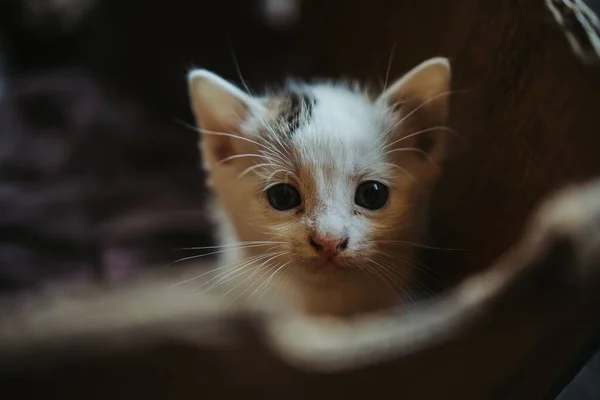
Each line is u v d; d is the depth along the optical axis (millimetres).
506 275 142
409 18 249
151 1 351
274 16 354
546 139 182
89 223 284
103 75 350
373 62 276
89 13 353
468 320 142
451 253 225
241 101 215
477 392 150
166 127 333
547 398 171
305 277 207
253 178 212
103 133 319
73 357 131
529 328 144
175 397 138
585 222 140
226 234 233
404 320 149
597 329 152
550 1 182
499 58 203
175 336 134
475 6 213
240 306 140
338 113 211
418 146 215
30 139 316
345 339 144
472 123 217
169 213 289
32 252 269
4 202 285
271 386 141
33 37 355
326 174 201
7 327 133
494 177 206
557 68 179
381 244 207
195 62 346
